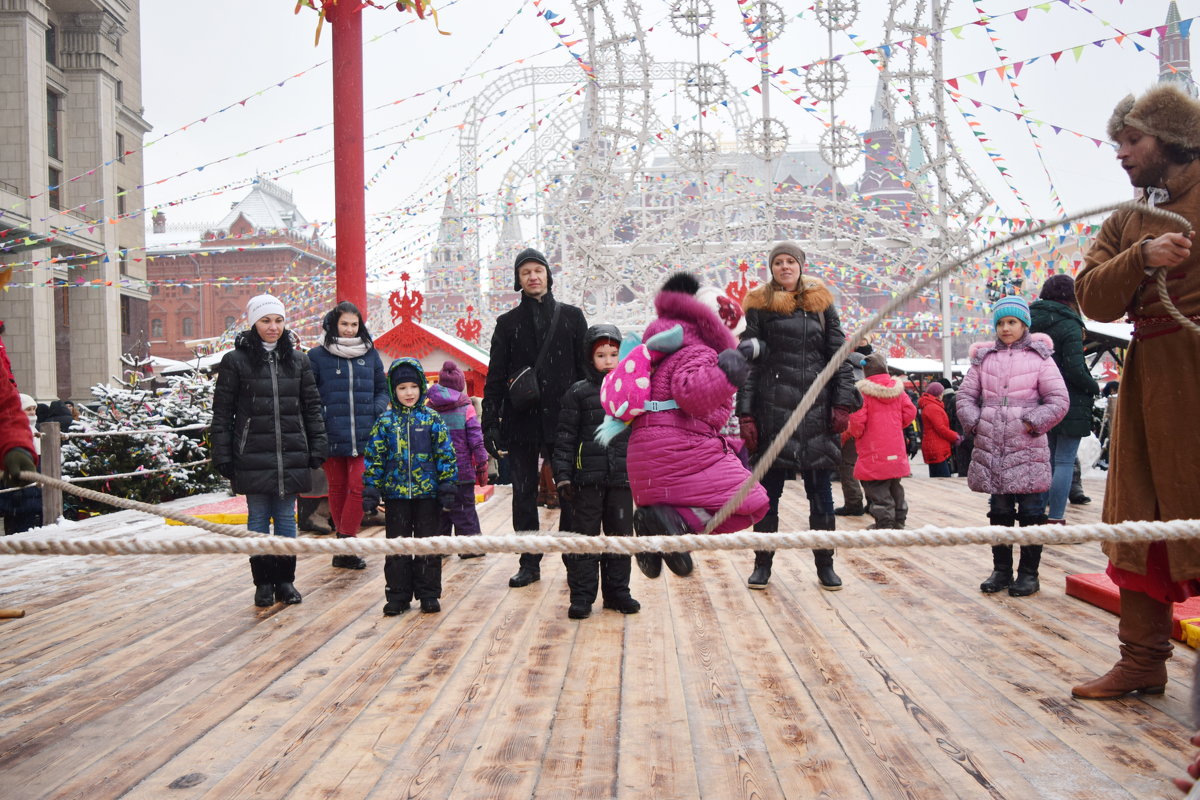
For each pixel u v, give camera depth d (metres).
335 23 9.50
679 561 3.33
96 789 2.63
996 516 5.07
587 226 13.41
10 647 4.30
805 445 5.14
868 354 7.15
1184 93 2.97
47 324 29.27
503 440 5.46
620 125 13.13
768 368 5.21
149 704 3.42
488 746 2.91
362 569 6.36
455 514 6.71
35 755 2.91
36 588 5.76
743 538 1.74
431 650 4.12
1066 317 6.30
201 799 2.55
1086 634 4.16
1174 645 3.87
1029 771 2.62
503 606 5.04
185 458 12.16
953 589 5.21
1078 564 5.88
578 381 4.82
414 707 3.31
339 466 6.45
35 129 29.12
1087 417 6.34
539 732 3.03
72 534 7.71
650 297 14.09
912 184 13.27
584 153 13.34
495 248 25.83
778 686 3.48
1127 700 3.23
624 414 3.47
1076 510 8.34
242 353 5.24
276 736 3.04
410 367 5.10
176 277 81.00
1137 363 3.14
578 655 3.98
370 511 5.02
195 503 10.96
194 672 3.84
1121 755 2.73
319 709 3.31
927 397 10.88
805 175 44.16
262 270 79.94
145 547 1.69
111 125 35.09
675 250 13.85
